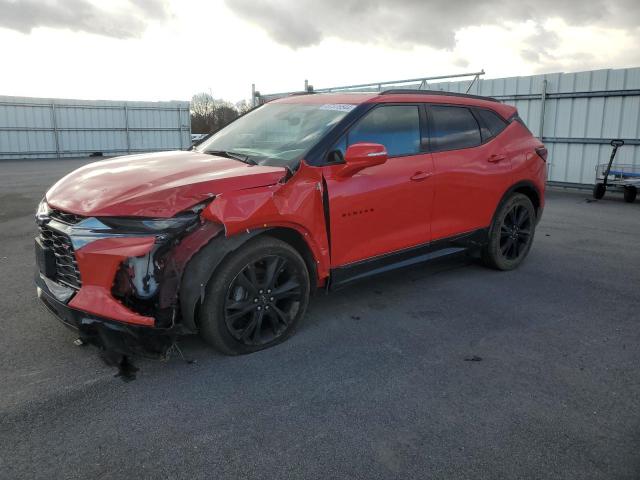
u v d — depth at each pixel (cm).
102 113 3002
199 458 239
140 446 247
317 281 373
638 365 335
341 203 368
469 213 476
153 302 290
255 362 332
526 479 227
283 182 332
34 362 328
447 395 296
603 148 1182
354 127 386
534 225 557
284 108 444
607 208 988
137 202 289
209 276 304
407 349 354
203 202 300
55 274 317
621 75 1125
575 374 322
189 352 343
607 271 545
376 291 470
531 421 271
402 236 420
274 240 335
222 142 428
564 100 1231
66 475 227
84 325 291
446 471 232
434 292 470
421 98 447
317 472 231
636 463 239
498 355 347
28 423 264
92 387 299
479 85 1384
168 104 3222
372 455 243
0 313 409
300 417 273
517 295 466
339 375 317
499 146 503
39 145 2825
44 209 326
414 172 418
